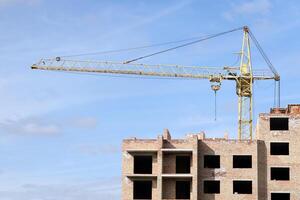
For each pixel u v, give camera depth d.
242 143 141.62
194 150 139.62
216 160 141.25
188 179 139.50
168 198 139.50
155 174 139.38
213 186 140.25
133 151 141.00
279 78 195.25
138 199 139.75
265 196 140.00
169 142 141.38
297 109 147.88
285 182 140.38
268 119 143.12
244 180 139.88
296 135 142.12
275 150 142.00
